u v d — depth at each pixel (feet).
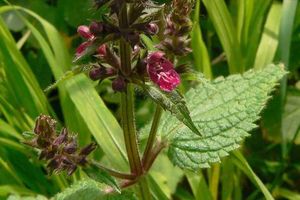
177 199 1.30
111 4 0.83
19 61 1.23
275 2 1.43
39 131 0.87
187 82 1.29
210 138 0.99
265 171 1.36
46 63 1.42
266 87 1.03
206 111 1.02
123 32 0.85
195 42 1.25
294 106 1.38
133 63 0.89
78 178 1.18
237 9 1.38
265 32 1.38
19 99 1.23
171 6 0.94
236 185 1.29
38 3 1.46
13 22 1.44
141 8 0.85
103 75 0.89
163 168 1.30
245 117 1.00
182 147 0.99
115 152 1.16
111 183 0.89
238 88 1.04
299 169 1.35
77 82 1.19
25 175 1.24
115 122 1.18
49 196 1.24
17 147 1.22
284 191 1.31
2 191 1.18
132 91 0.93
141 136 1.04
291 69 1.41
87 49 0.85
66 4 1.43
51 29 1.27
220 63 1.45
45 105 1.23
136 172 0.98
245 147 1.38
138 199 0.97
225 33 1.27
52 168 0.88
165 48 0.94
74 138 0.89
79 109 1.18
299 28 1.42
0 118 1.23
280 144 1.37
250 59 1.33
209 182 1.29
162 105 0.87
